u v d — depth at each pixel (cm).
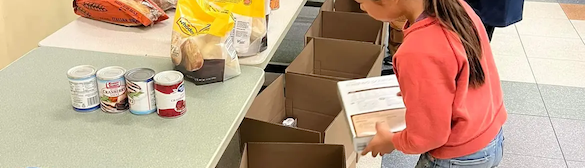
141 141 117
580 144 252
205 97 137
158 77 125
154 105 129
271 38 177
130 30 183
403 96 116
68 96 136
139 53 163
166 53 163
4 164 108
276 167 164
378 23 260
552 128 265
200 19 146
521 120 272
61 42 171
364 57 228
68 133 120
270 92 199
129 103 128
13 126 122
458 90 114
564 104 290
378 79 164
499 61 346
